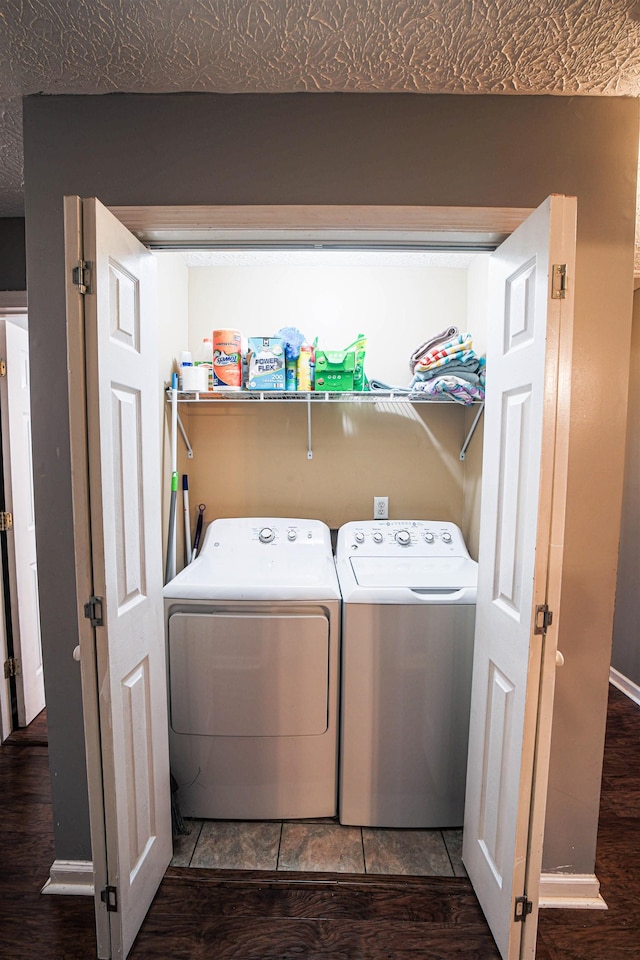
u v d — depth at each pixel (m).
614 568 1.33
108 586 1.09
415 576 1.75
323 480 2.34
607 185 1.26
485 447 1.39
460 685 1.62
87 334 1.04
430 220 1.26
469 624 1.60
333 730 1.67
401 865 1.53
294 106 1.24
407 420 2.32
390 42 1.06
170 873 1.49
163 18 0.99
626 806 1.82
